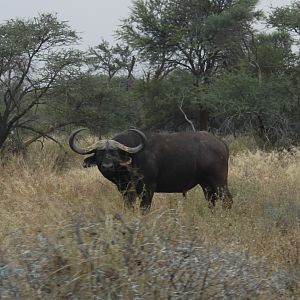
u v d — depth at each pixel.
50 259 10.40
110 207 17.00
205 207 20.88
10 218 16.56
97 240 10.82
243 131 53.47
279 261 14.05
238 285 10.94
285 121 51.00
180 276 10.41
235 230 16.20
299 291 12.28
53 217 15.02
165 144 21.67
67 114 49.16
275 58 57.88
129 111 56.97
